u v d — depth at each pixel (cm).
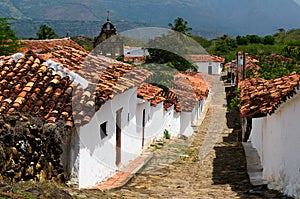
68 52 1247
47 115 892
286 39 7481
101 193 874
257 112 978
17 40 1731
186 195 922
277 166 935
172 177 1185
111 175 1129
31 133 826
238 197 864
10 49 1595
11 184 719
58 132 848
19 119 837
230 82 4859
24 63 1068
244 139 1839
